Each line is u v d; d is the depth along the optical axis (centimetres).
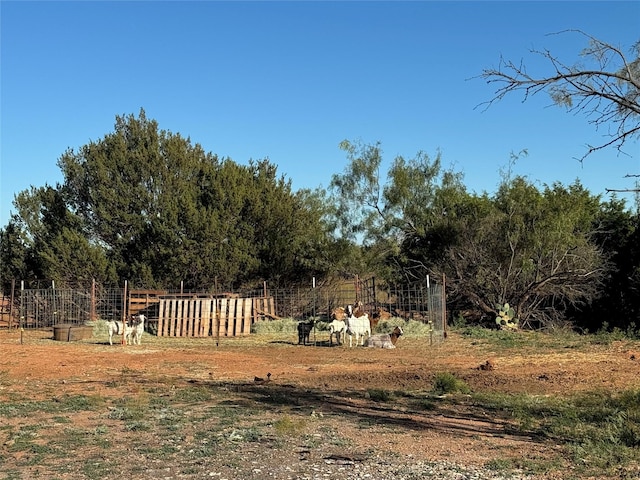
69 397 1269
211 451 830
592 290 3050
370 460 787
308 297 3397
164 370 1742
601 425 990
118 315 3162
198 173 3822
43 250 3369
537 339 2494
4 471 746
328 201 3647
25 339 2625
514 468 746
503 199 3256
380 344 2283
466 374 1603
